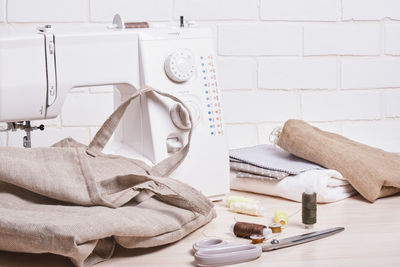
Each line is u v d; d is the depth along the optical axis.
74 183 1.12
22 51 1.23
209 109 1.40
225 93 1.94
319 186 1.39
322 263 1.01
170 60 1.34
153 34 1.36
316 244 1.11
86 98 1.87
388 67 2.01
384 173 1.44
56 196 1.10
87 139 1.89
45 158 1.14
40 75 1.25
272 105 1.97
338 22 1.98
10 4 1.80
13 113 1.25
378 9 1.99
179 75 1.35
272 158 1.58
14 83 1.23
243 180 1.54
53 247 0.94
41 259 1.04
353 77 2.00
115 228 0.99
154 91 1.34
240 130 1.96
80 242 0.94
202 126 1.39
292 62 1.96
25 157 1.13
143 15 1.88
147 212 1.12
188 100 1.38
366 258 1.03
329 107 2.00
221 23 1.91
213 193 1.41
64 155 1.15
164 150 1.34
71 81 1.29
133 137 1.39
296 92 1.98
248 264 1.01
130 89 1.36
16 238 0.96
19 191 1.13
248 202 1.35
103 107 1.88
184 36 1.39
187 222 1.15
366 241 1.13
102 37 1.30
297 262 1.02
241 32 1.92
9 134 1.83
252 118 1.96
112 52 1.32
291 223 1.26
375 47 2.00
